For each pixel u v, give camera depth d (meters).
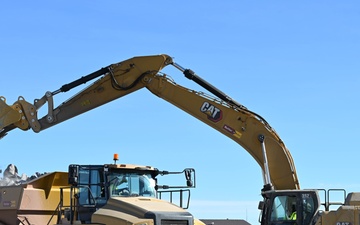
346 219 17.72
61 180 21.75
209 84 21.33
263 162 20.80
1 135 22.22
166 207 18.14
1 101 21.73
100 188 18.84
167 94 21.55
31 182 21.22
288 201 19.30
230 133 21.19
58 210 19.75
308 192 19.02
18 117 21.58
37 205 21.19
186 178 19.39
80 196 19.03
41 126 21.67
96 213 17.91
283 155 20.80
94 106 21.78
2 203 21.52
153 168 19.66
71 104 21.78
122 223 17.12
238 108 21.30
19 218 20.95
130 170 19.23
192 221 18.06
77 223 18.33
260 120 21.12
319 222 18.20
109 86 21.78
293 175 20.72
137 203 17.89
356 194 18.61
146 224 17.02
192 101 21.47
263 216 19.69
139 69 21.64
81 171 18.95
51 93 21.70
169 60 21.56
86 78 21.62
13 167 24.50
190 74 21.20
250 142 21.08
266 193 19.83
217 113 21.30
